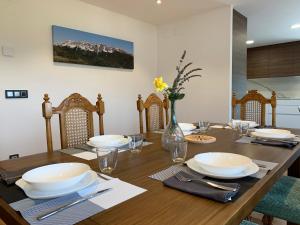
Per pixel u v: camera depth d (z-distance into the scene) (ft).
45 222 2.07
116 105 12.00
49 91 9.35
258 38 15.93
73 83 10.14
